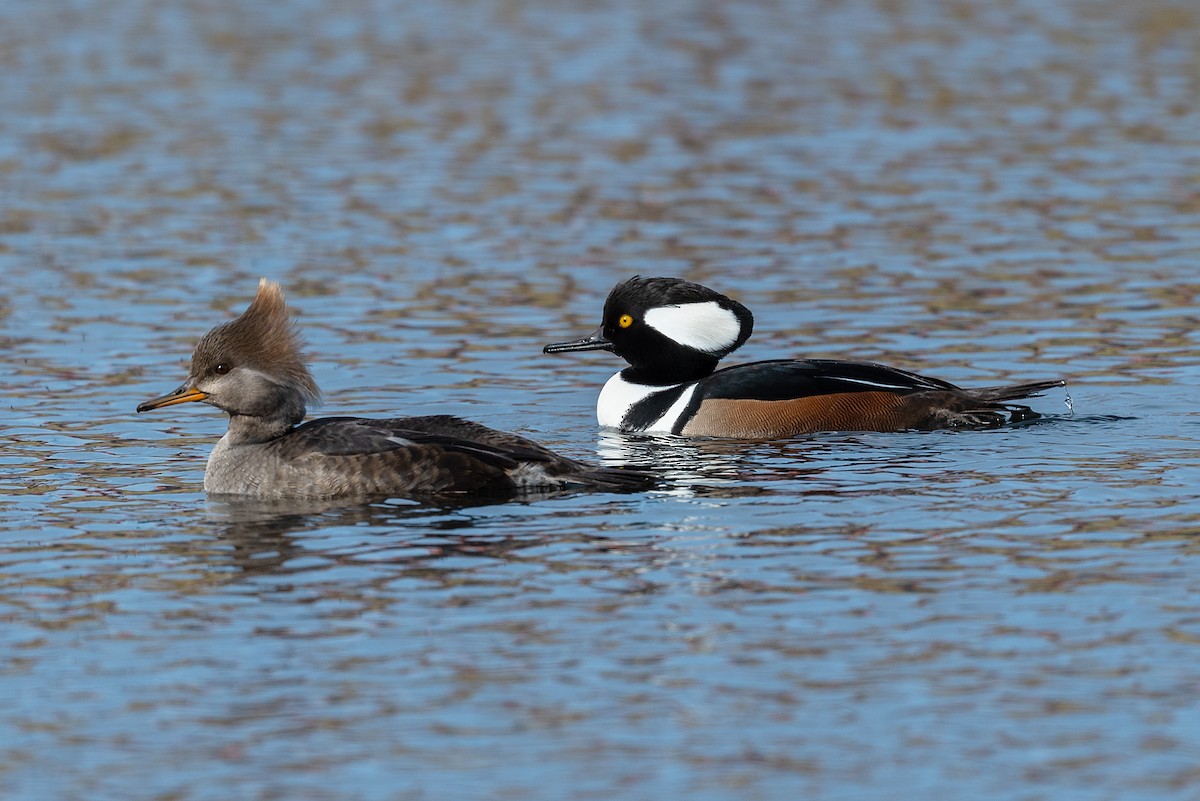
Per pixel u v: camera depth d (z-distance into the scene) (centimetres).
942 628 1083
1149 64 3922
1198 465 1461
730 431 1650
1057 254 2416
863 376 1670
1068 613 1105
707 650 1057
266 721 974
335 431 1440
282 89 3731
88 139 3247
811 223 2628
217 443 1512
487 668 1037
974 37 4316
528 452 1422
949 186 2856
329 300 2219
